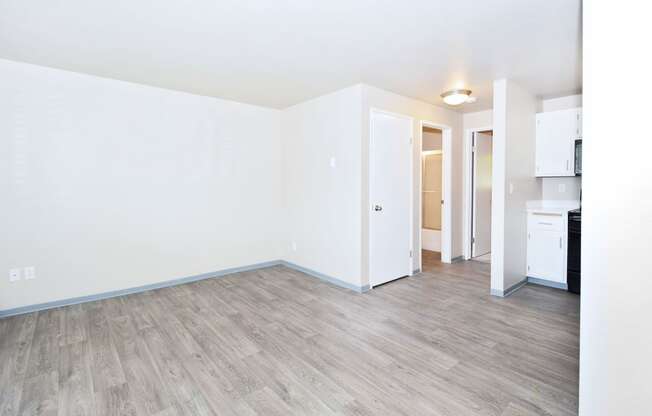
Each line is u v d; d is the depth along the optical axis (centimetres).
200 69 312
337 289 373
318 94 397
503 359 221
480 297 344
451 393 185
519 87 360
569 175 376
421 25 224
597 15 119
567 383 193
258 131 459
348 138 369
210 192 416
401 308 314
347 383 196
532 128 391
